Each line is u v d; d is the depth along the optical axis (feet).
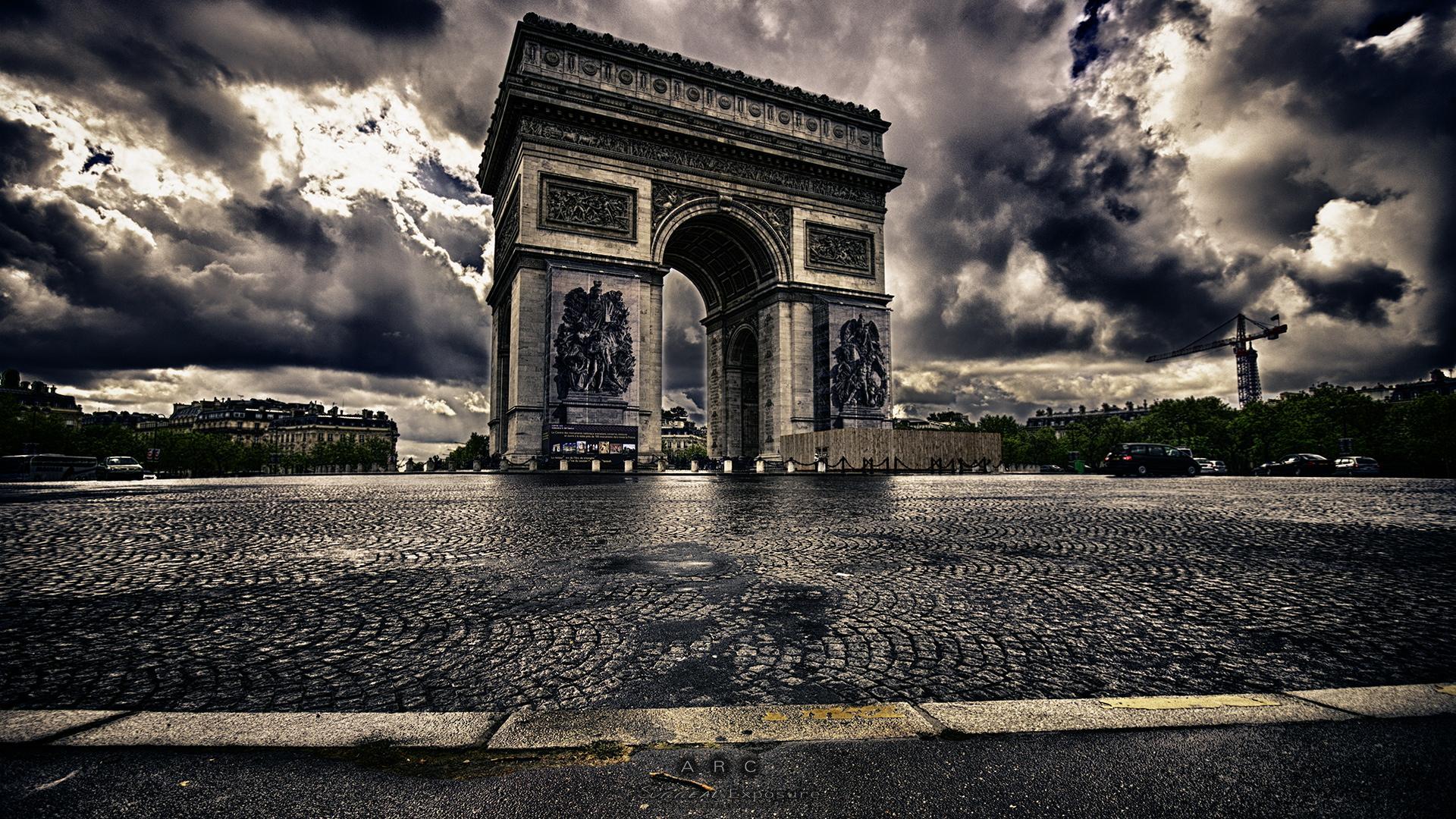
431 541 37.99
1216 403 417.69
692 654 17.65
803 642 18.63
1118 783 10.71
